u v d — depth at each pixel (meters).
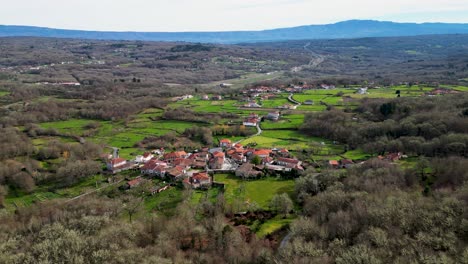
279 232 103.19
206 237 98.19
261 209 119.44
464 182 105.44
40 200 136.62
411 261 69.94
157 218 110.19
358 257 72.75
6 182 148.12
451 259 68.94
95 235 94.88
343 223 90.25
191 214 113.56
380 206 93.50
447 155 144.75
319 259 76.62
